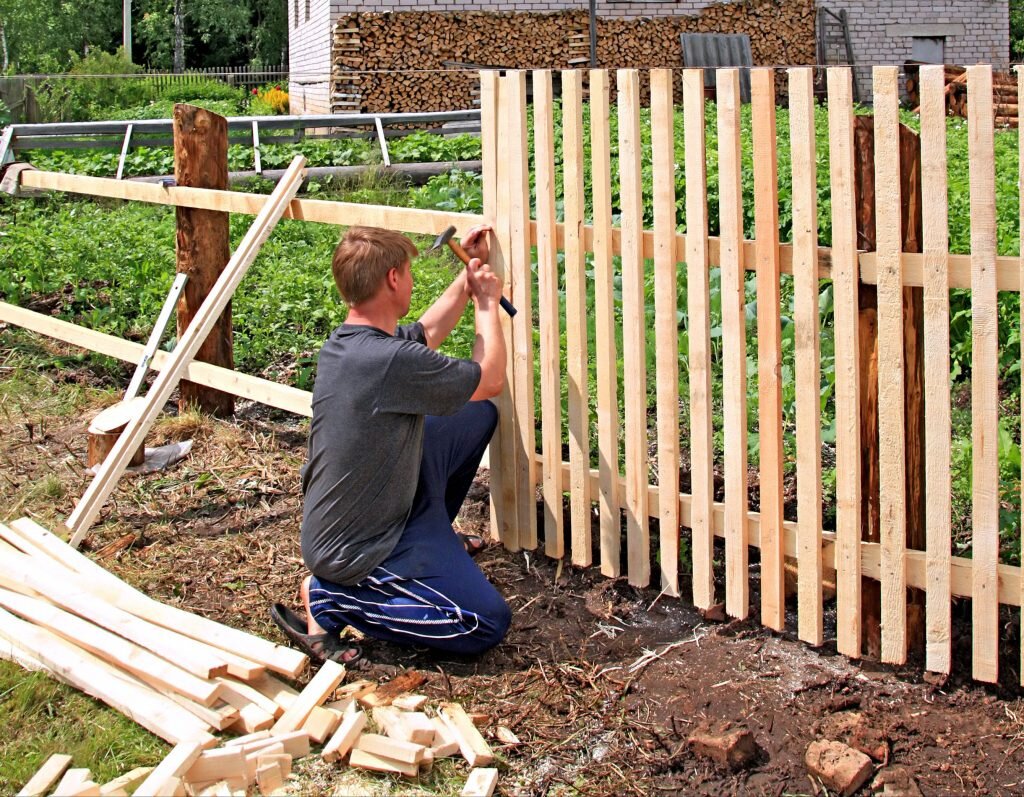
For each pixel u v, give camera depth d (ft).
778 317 11.66
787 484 15.51
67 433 19.22
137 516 16.08
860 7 70.90
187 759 9.64
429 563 11.94
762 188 11.41
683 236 12.30
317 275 26.04
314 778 10.12
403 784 10.09
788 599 13.24
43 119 63.10
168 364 16.58
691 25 67.10
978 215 10.19
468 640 11.87
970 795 9.89
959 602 12.76
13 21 110.73
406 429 11.91
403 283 12.29
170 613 11.93
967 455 15.12
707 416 12.37
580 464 13.65
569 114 12.94
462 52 63.36
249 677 10.97
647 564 13.35
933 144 10.29
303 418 19.99
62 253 26.91
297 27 78.64
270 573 14.30
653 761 10.47
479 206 31.96
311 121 43.01
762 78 11.20
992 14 72.95
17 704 11.07
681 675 11.76
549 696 11.50
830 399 18.02
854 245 10.93
